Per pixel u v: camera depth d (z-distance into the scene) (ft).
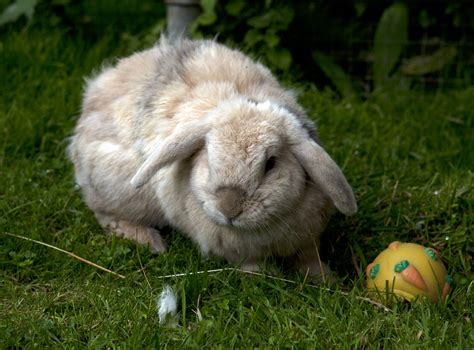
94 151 3.13
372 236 3.16
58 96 3.90
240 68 3.08
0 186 3.30
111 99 3.18
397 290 2.70
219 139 2.67
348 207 2.75
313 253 2.97
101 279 2.86
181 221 2.98
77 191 3.33
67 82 4.02
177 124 2.89
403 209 3.25
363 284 2.86
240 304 2.67
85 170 3.18
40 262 2.95
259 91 2.98
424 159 3.65
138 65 3.23
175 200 2.93
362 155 3.67
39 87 4.00
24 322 2.58
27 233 3.05
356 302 2.68
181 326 2.60
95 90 3.29
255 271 2.91
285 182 2.70
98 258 2.96
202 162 2.75
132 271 2.92
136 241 3.10
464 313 2.69
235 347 2.50
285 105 2.93
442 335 2.50
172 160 2.75
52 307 2.69
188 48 3.23
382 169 3.53
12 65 4.14
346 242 3.13
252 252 2.89
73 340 2.52
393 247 2.80
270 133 2.69
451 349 2.45
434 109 4.06
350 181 3.42
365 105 4.07
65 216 3.19
